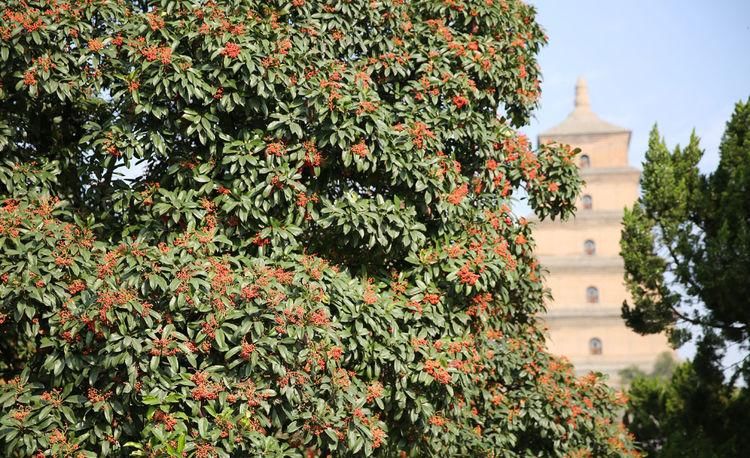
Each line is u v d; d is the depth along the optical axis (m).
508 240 11.27
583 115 51.84
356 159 8.86
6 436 7.38
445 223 9.80
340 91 9.00
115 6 9.00
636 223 18.52
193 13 8.79
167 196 8.61
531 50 11.80
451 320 9.70
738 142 17.98
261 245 8.71
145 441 7.39
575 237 48.38
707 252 17.17
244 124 9.32
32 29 8.20
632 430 19.86
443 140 10.29
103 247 8.20
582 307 47.34
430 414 9.08
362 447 9.08
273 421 8.10
